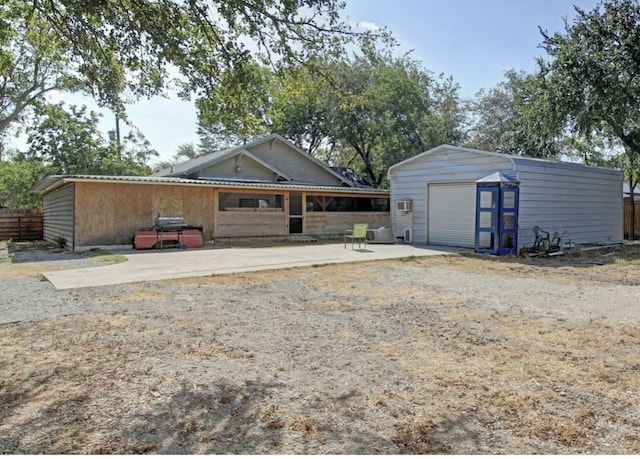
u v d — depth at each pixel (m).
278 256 11.33
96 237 13.55
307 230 18.42
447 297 6.36
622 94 13.03
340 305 5.84
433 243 14.44
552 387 3.17
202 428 2.56
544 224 12.90
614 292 6.79
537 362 3.69
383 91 23.86
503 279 8.00
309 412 2.77
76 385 3.18
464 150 13.29
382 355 3.86
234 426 2.58
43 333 4.46
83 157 25.91
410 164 15.15
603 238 15.44
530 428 2.57
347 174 25.48
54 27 4.42
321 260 10.39
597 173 15.07
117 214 13.89
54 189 16.64
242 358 3.77
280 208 17.66
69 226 14.02
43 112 24.92
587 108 13.33
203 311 5.46
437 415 2.73
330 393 3.06
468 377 3.36
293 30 4.38
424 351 3.96
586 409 2.82
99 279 7.70
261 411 2.78
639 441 2.43
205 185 15.11
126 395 3.01
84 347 4.03
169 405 2.86
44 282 7.49
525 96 16.09
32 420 2.65
